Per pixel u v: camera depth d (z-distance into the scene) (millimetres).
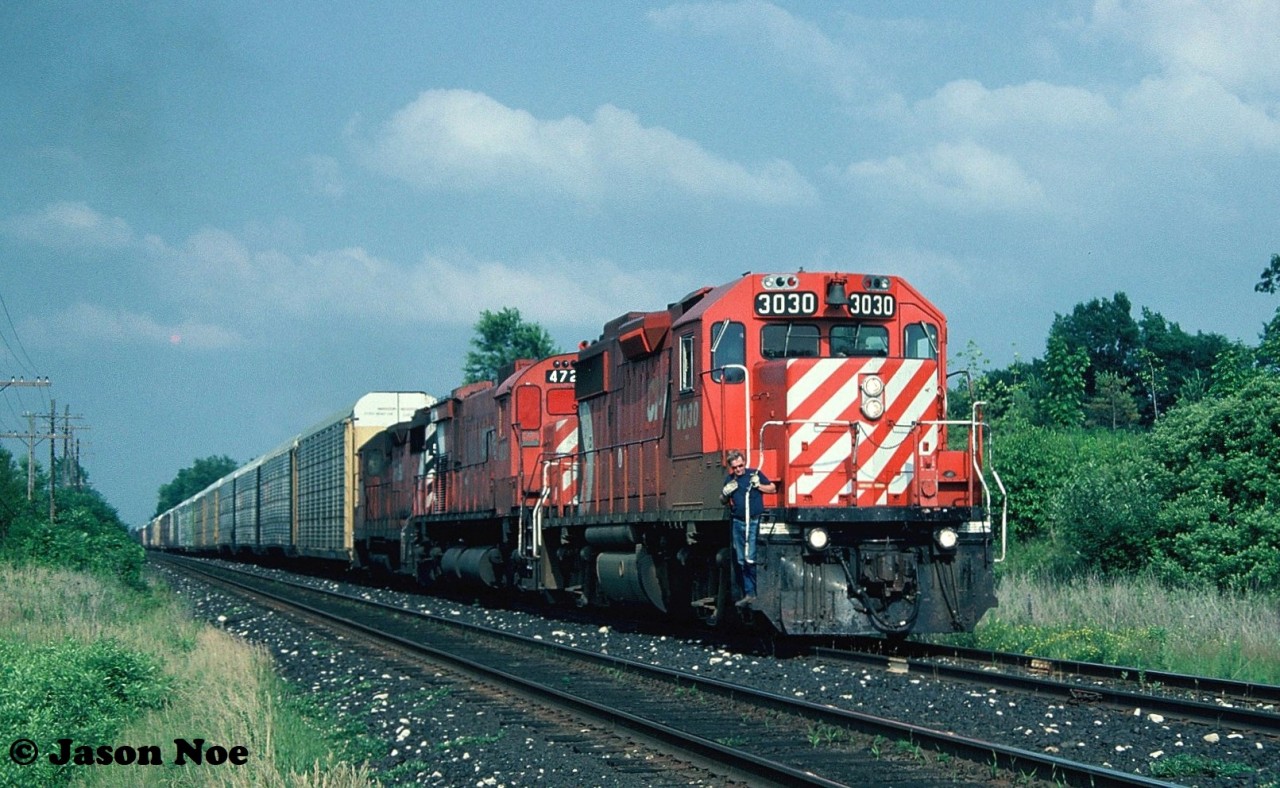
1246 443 31531
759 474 22062
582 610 34312
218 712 16922
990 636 24547
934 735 13672
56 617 29344
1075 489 34875
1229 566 29250
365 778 13219
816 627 22172
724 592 24203
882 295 24000
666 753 14234
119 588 42781
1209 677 18109
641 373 28172
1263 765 13188
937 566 22938
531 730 16094
